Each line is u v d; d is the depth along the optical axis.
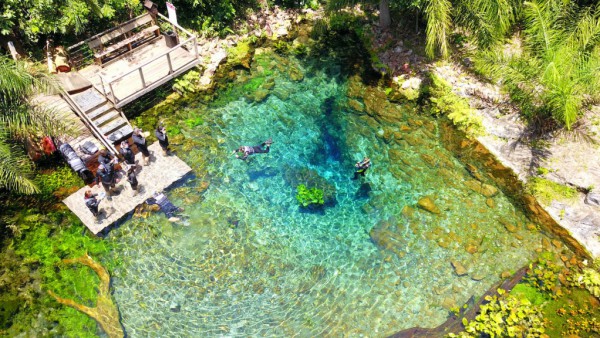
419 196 18.84
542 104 19.20
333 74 22.62
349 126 20.86
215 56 22.86
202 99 21.55
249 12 24.48
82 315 15.75
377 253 17.44
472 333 15.52
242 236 17.69
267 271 16.94
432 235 17.84
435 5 19.09
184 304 16.12
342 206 18.59
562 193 18.45
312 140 20.44
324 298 16.39
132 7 22.66
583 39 19.42
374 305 16.25
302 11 24.97
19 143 18.20
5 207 17.89
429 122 20.84
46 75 17.47
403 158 19.84
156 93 21.47
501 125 20.28
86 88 20.23
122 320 15.71
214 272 16.83
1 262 16.66
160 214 18.03
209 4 23.27
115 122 19.81
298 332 15.61
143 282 16.52
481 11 19.67
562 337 15.46
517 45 22.22
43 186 18.45
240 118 21.03
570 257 17.25
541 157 19.23
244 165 19.56
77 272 16.62
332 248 17.55
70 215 17.84
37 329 15.43
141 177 18.77
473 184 19.09
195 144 20.03
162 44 22.70
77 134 17.98
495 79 20.20
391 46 23.19
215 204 18.42
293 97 21.83
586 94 19.55
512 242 17.66
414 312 16.11
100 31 22.70
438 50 22.42
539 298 16.33
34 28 20.19
